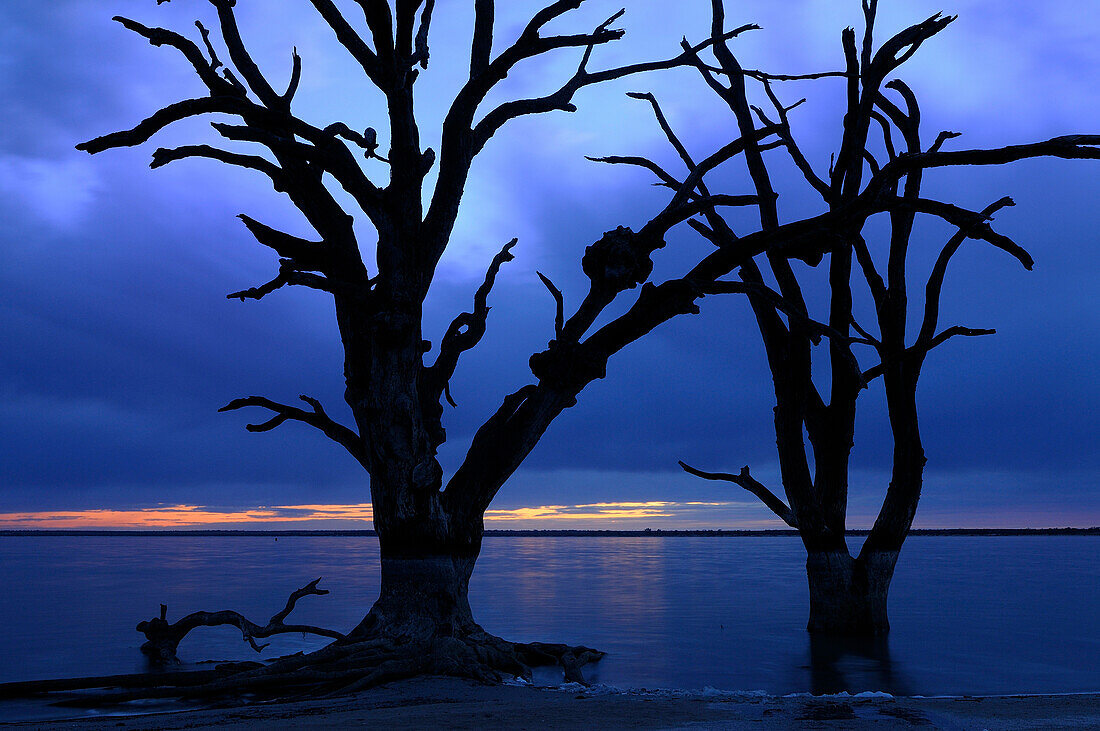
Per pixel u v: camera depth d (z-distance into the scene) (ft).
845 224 50.93
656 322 50.39
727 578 138.41
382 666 41.68
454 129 52.19
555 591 108.78
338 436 51.70
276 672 41.47
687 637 64.03
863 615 64.80
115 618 76.33
